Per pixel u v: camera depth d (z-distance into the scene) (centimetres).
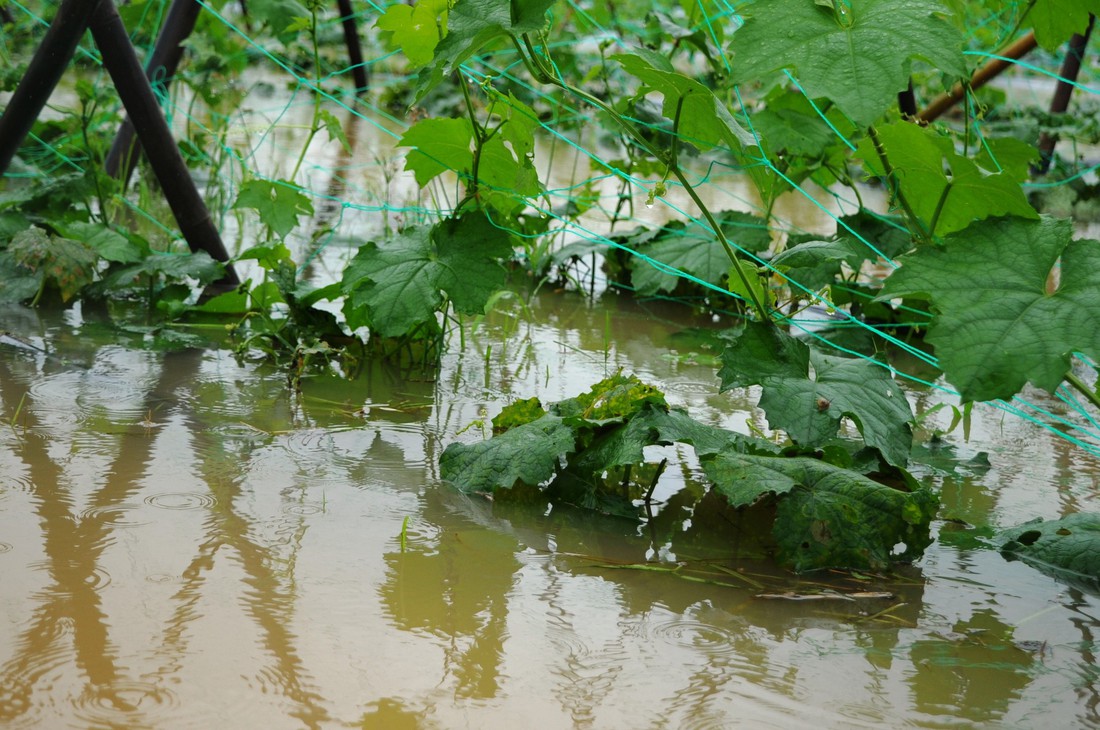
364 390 254
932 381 291
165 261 315
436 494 198
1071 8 250
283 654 142
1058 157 602
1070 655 153
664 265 329
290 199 308
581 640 151
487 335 308
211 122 581
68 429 217
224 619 150
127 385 246
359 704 132
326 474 204
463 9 212
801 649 152
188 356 271
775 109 328
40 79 298
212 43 546
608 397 213
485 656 145
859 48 180
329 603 157
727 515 198
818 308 339
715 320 340
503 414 219
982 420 262
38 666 136
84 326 291
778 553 180
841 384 207
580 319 334
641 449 192
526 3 206
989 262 181
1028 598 171
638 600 164
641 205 482
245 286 292
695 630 156
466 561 174
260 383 254
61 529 174
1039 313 171
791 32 185
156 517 181
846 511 179
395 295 246
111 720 126
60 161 434
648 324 331
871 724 134
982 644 156
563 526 190
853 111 175
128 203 375
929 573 179
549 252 376
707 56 367
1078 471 228
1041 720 137
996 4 311
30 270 312
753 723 133
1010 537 190
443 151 271
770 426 198
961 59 177
